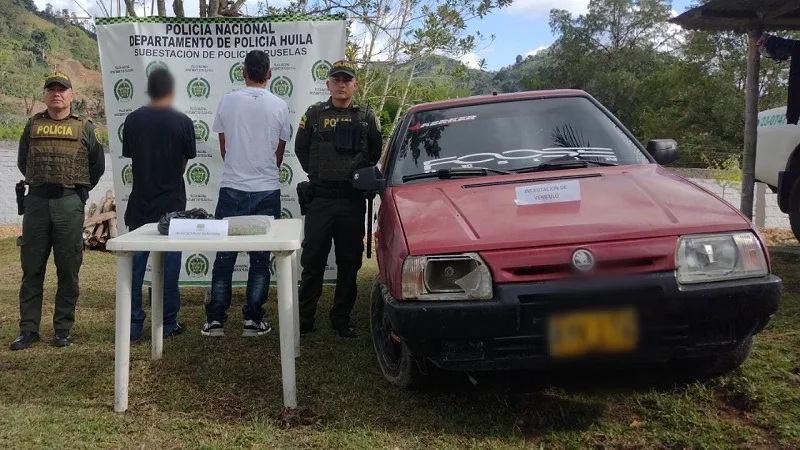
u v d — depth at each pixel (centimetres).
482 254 285
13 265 761
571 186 331
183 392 357
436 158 402
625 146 402
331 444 293
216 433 305
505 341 282
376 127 465
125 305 328
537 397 337
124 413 329
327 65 558
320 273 470
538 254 282
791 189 674
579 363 286
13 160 1143
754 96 730
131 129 448
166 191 452
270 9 837
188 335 471
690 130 2808
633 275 279
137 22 547
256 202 455
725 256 287
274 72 557
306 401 343
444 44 936
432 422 314
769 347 383
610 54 4519
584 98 438
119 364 329
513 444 289
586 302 277
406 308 284
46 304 566
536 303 277
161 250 312
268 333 474
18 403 342
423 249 290
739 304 281
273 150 462
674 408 309
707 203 316
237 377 380
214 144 566
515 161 389
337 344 448
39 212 439
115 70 553
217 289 459
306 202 462
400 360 350
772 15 680
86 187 454
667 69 3647
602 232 287
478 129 416
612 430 297
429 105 448
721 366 334
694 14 701
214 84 558
